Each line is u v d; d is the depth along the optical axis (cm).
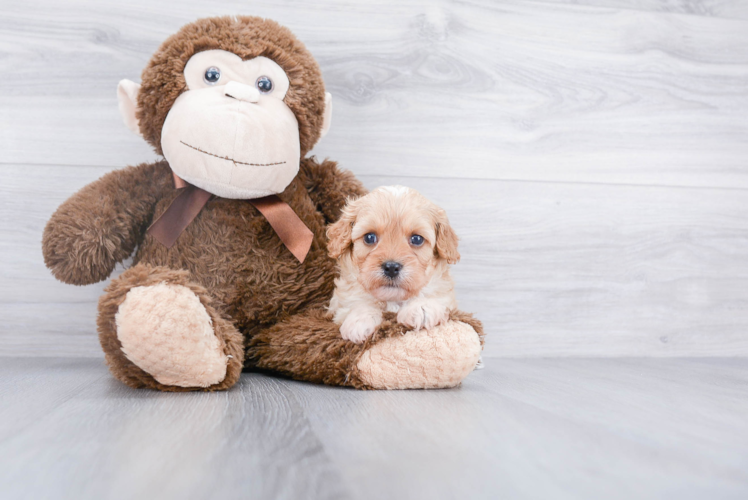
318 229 155
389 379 125
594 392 130
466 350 126
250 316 150
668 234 206
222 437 82
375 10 188
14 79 172
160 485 63
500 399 117
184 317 117
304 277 152
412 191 141
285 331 141
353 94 188
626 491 64
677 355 206
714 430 94
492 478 66
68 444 78
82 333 176
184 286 122
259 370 156
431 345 124
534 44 197
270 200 149
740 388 140
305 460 72
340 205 161
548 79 198
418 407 106
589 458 75
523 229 197
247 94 134
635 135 204
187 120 133
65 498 59
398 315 128
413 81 191
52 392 119
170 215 144
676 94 207
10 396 114
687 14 207
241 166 134
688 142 208
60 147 175
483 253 195
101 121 177
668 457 77
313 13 185
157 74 139
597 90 202
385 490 62
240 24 146
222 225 148
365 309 134
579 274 201
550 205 199
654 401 121
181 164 135
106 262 142
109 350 120
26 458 72
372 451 76
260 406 105
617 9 202
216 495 60
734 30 210
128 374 121
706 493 63
